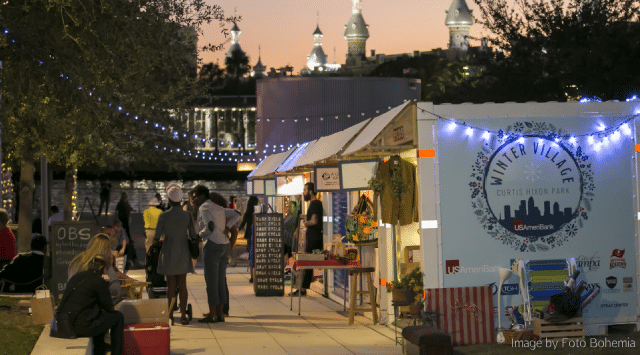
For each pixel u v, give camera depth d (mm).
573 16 23734
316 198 13359
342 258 10477
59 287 9852
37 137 13211
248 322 10039
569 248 8578
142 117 18031
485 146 8492
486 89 29094
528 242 8492
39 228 21312
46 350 6520
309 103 27609
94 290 7004
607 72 22422
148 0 12398
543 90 24312
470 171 8453
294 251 14562
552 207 8555
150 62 12484
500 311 8375
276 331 9258
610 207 8664
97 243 7559
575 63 23297
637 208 8703
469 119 8484
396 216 8820
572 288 8141
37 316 8055
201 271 17609
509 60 25219
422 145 8406
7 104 9906
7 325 7836
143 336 7266
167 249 9656
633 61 22125
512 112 8570
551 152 8594
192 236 9805
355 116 27375
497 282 8430
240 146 62562
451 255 8391
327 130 27531
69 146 17766
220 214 10062
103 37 9703
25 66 9773
